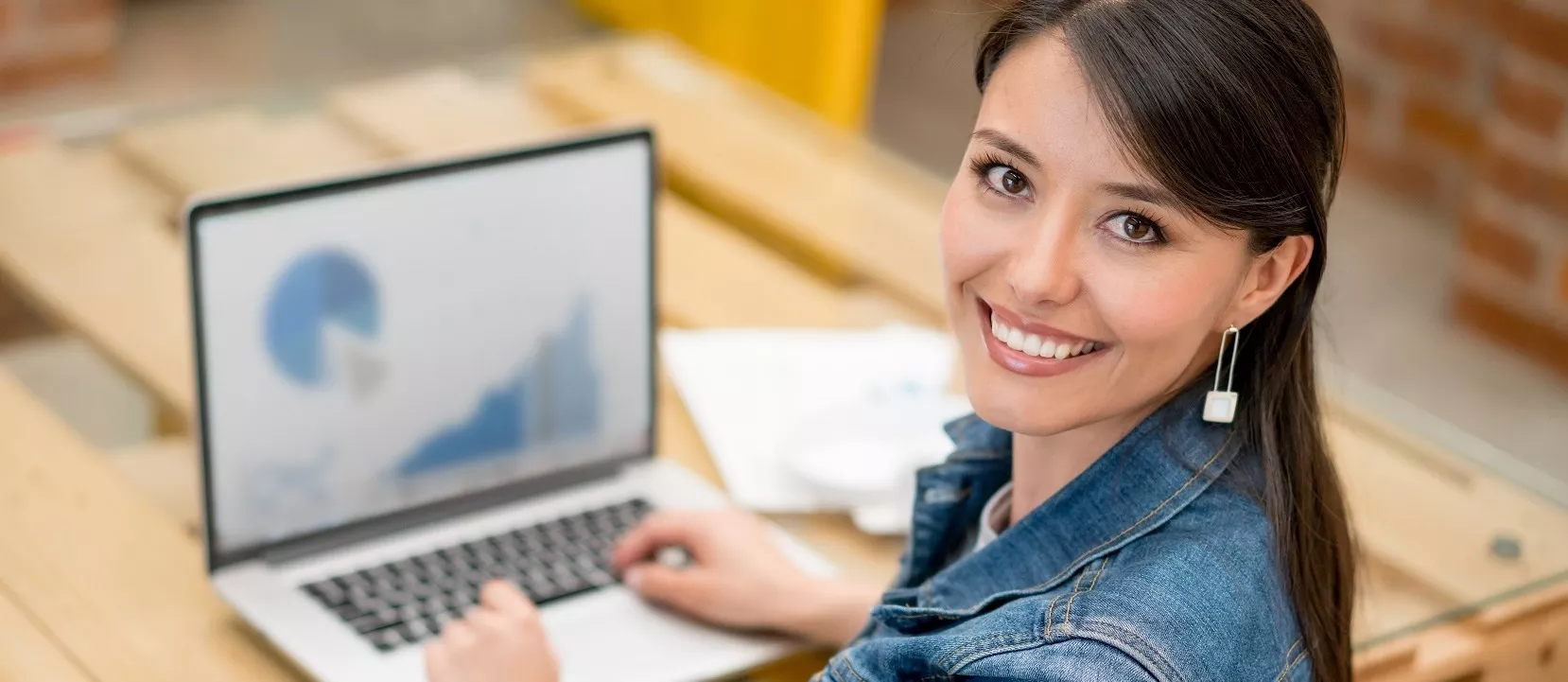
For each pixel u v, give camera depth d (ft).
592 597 4.23
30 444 4.64
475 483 4.52
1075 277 2.93
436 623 4.04
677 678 3.99
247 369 4.11
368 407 4.30
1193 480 3.10
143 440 4.74
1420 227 11.41
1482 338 10.48
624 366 4.71
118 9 13.24
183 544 4.31
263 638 4.01
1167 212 2.82
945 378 5.29
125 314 5.30
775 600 4.13
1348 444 5.00
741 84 7.31
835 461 4.71
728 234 6.15
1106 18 2.80
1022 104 2.89
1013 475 3.61
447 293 4.37
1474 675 4.30
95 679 3.81
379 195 4.23
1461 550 4.51
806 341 5.45
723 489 4.77
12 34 11.51
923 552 3.82
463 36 13.58
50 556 4.20
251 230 4.06
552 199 4.49
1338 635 3.32
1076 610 2.91
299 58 12.92
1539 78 9.84
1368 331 10.42
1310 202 2.89
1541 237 10.03
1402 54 11.25
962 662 2.96
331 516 4.30
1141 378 3.02
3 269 5.42
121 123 6.42
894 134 12.32
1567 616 4.41
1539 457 9.46
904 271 5.94
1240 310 3.02
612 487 4.69
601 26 10.82
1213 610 2.92
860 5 8.55
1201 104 2.72
